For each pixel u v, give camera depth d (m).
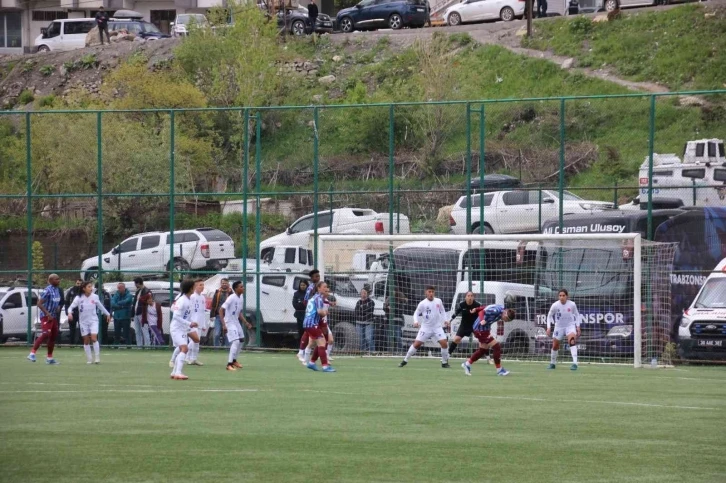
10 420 48.38
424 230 129.75
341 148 153.50
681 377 78.62
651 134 102.56
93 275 126.00
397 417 50.06
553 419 49.72
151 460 37.22
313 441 41.94
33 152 168.62
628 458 38.47
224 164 158.62
